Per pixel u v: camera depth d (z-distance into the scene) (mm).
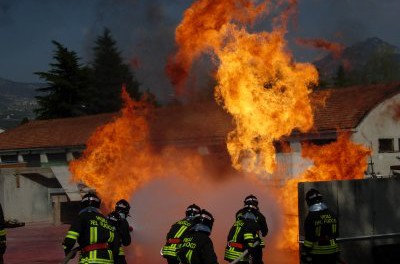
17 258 16938
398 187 11086
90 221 8195
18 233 23625
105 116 39844
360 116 24125
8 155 42312
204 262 7094
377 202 10836
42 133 41750
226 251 9438
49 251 18188
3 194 26812
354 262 10469
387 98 25031
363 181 10727
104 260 8148
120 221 10125
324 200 10328
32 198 27688
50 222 27812
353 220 10555
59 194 26797
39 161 39906
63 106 61844
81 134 37281
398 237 10961
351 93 27188
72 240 8039
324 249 8953
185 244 7242
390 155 24984
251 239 9156
